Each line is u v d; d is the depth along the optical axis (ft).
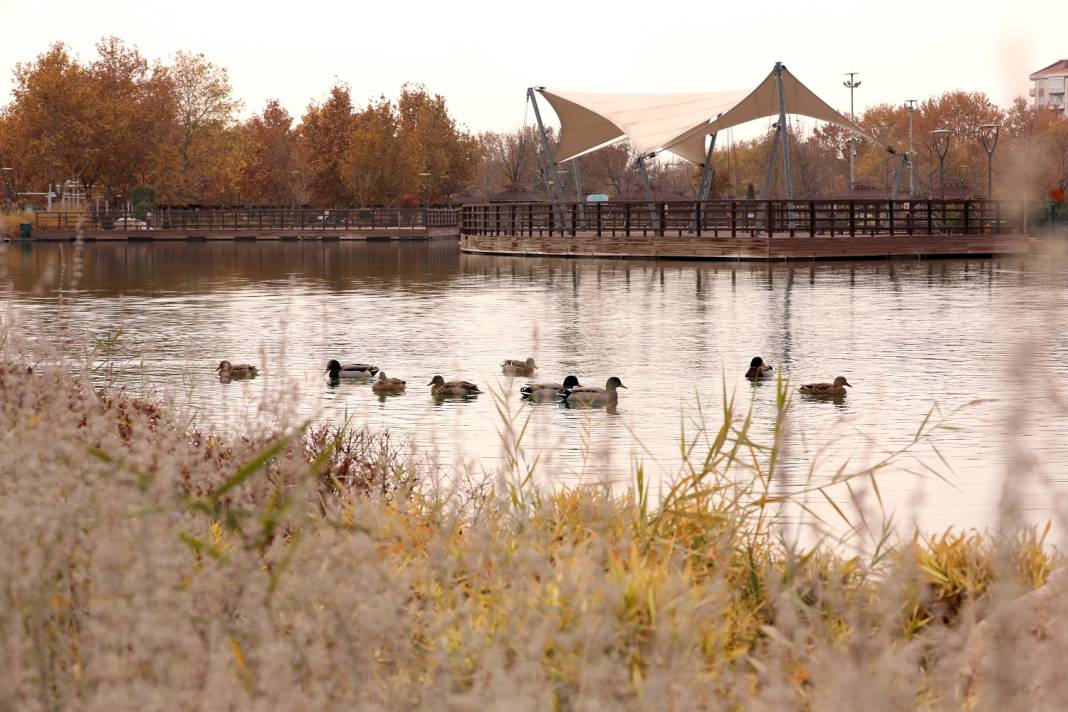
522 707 11.40
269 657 12.22
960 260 213.46
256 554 14.94
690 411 60.59
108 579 13.02
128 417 26.84
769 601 18.93
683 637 13.80
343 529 18.01
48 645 13.30
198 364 78.59
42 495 14.70
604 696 12.30
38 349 26.03
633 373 75.56
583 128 276.82
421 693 13.03
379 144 457.68
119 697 11.25
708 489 23.56
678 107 264.52
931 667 15.06
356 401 64.69
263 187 516.73
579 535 21.91
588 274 180.65
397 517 21.36
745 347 88.12
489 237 269.23
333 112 487.20
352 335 98.48
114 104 422.41
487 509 23.15
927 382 69.87
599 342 92.22
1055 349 79.87
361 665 13.21
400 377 74.23
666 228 262.47
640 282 159.84
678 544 21.29
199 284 164.66
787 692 12.69
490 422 57.26
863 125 535.60
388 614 13.67
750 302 125.80
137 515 13.55
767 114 256.32
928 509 35.81
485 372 76.74
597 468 41.55
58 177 414.41
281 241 385.29
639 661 13.84
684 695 11.93
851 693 11.30
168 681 11.93
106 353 83.92
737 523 23.31
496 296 138.72
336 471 30.94
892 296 131.85
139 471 15.57
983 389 66.59
